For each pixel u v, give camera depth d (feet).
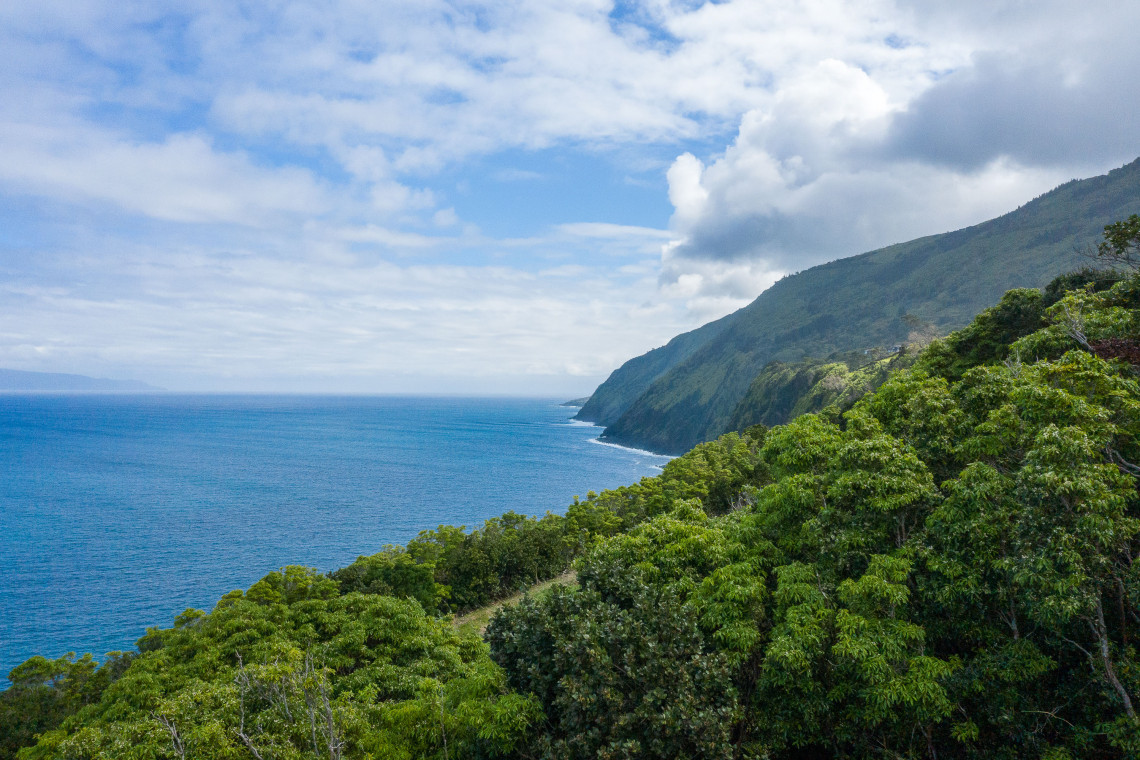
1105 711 44.39
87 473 501.56
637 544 69.41
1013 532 46.11
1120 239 96.58
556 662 49.44
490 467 560.61
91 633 180.75
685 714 43.57
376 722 60.70
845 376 423.64
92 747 57.06
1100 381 53.93
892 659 45.78
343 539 287.28
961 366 126.93
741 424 579.07
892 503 53.16
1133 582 42.80
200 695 62.23
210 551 265.13
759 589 55.72
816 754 55.21
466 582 146.72
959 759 49.16
